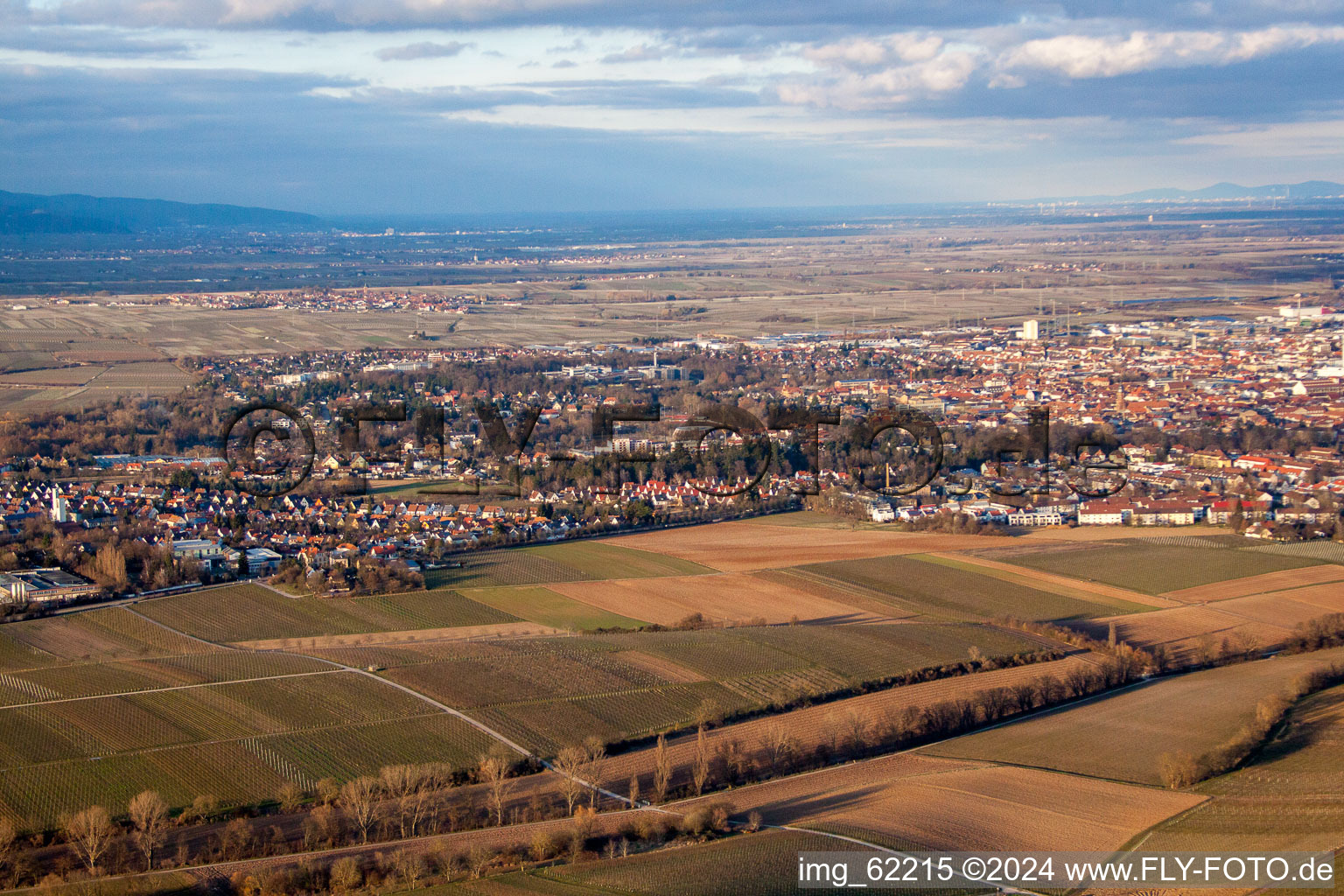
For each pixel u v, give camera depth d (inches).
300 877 5378.9
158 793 6333.7
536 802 6240.2
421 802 6127.0
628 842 5797.2
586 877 5354.3
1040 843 5733.3
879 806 6210.6
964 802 6240.2
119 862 5629.9
